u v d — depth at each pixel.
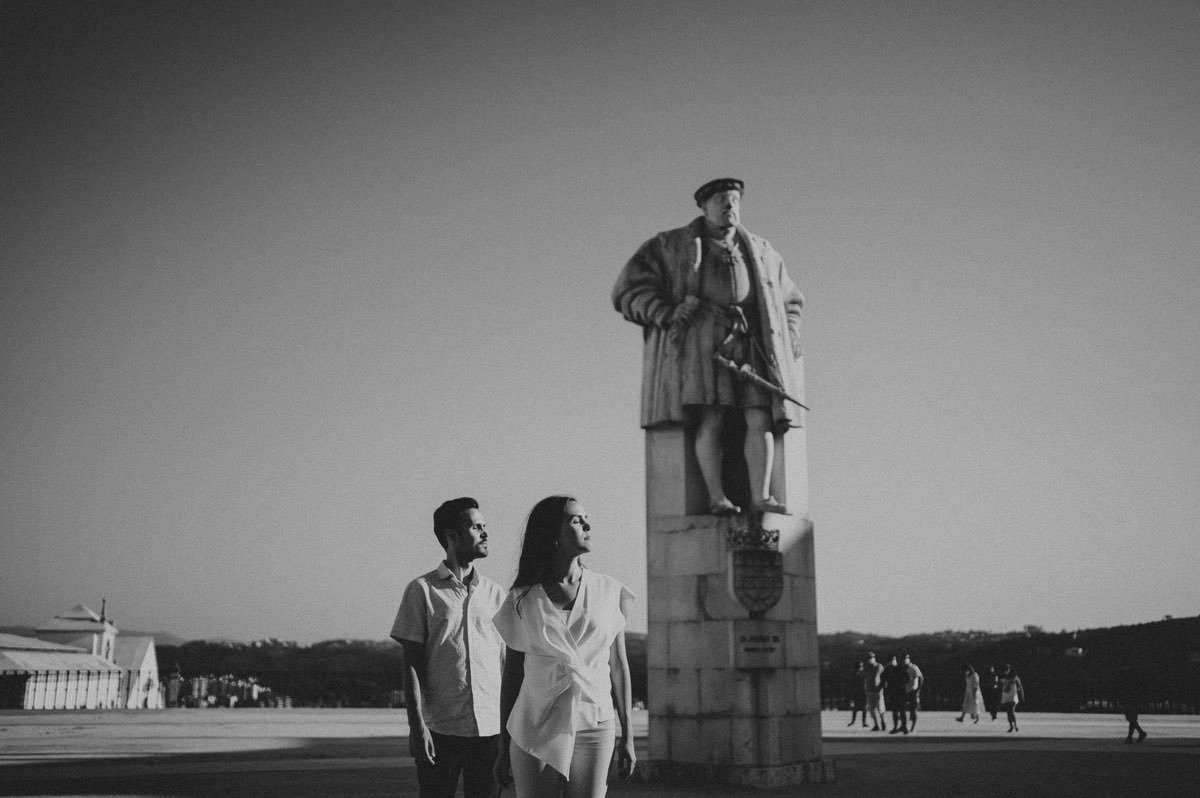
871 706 23.94
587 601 5.02
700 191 14.02
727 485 13.78
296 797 10.55
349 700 33.31
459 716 5.98
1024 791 11.66
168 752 15.59
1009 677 23.48
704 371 13.45
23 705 36.69
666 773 12.86
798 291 14.68
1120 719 29.09
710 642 12.91
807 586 13.79
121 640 55.34
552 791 4.84
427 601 6.05
